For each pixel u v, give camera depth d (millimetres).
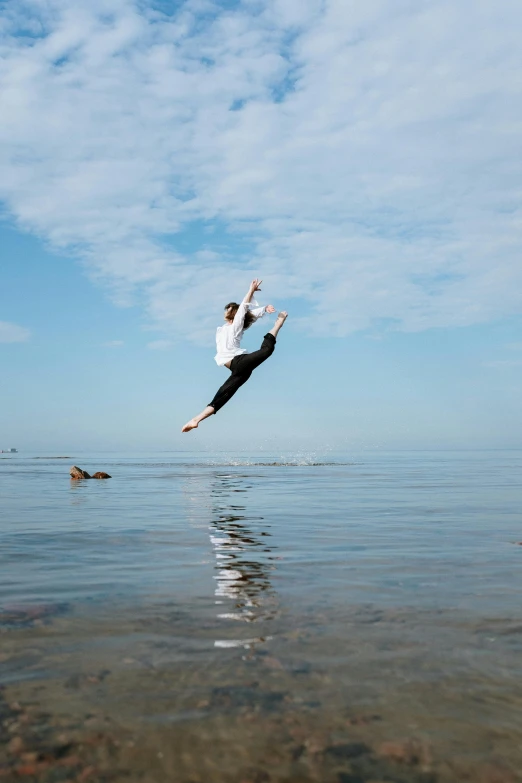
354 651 2893
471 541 6137
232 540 6246
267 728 2178
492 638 3074
